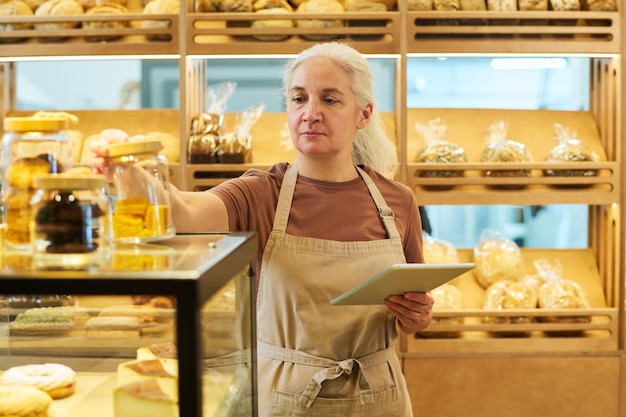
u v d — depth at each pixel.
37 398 1.06
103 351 1.13
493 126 3.25
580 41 3.00
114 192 1.13
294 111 1.87
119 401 0.96
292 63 1.94
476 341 2.97
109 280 0.82
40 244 0.90
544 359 2.97
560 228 3.49
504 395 2.97
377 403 1.82
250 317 1.23
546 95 3.50
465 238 3.58
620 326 2.99
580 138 3.28
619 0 2.98
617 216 3.02
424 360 2.96
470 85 3.53
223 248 1.06
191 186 2.97
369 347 1.83
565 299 3.02
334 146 1.85
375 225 1.92
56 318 1.16
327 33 2.95
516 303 3.02
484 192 3.01
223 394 1.00
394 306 1.68
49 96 3.62
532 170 3.15
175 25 2.94
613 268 3.11
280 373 1.82
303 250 1.84
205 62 3.39
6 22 2.94
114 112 3.29
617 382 2.98
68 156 1.11
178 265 0.89
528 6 3.01
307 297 1.82
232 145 2.98
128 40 3.00
